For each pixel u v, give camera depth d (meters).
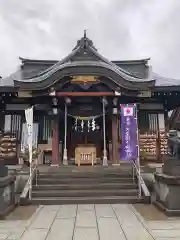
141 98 17.59
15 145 16.09
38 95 16.19
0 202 8.16
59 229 6.66
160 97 18.27
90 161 16.47
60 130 18.97
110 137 18.67
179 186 8.29
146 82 16.14
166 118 19.14
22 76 21.02
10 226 6.98
